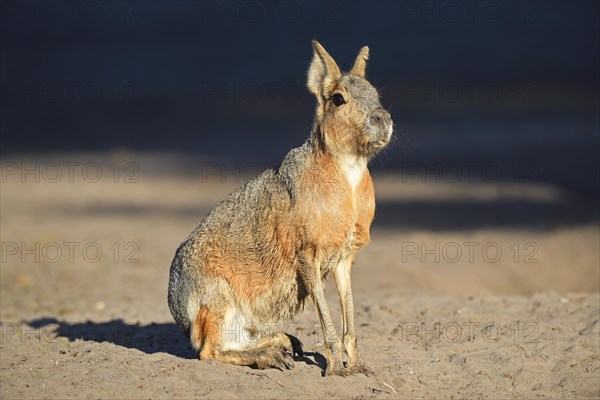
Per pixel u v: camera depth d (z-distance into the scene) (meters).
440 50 101.06
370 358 23.33
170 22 110.81
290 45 103.25
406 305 29.34
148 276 38.88
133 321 29.58
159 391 20.06
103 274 39.22
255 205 21.97
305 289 21.95
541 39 103.69
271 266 21.70
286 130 76.19
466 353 24.09
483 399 21.31
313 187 21.02
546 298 29.44
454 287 36.44
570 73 93.00
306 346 24.41
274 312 22.23
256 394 19.97
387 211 51.28
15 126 80.25
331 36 104.69
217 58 101.31
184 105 86.69
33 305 33.41
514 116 78.31
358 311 29.02
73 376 21.25
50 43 106.75
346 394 20.41
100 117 83.31
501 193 55.56
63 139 75.94
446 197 54.94
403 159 65.69
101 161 68.19
